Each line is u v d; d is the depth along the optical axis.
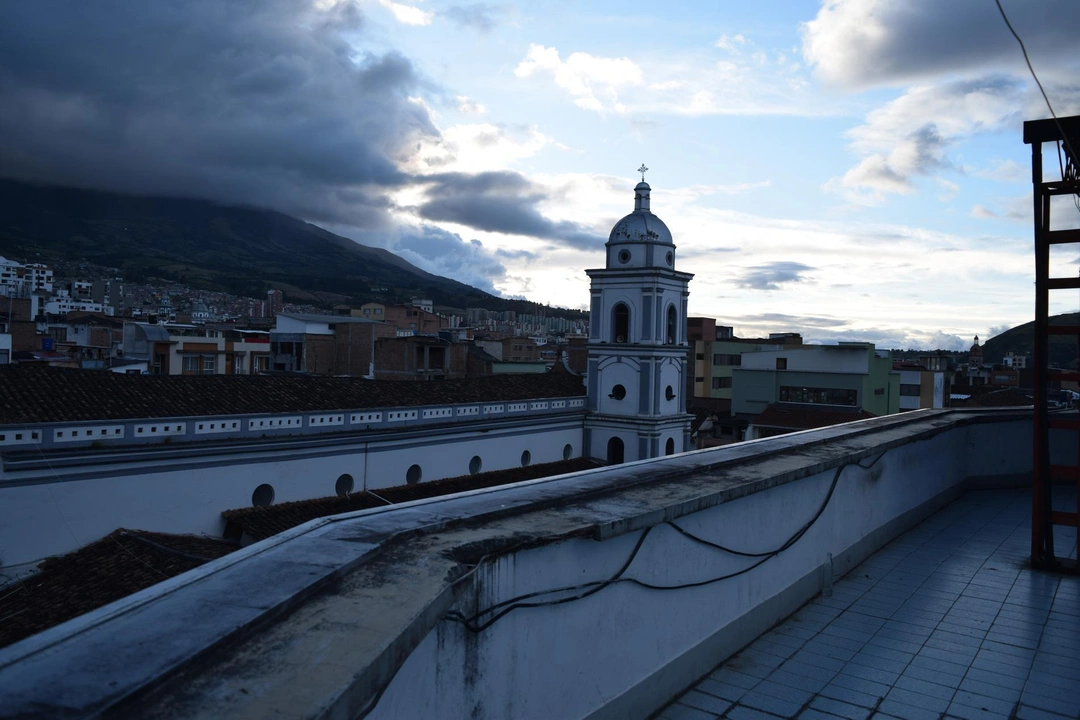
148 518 19.47
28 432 17.09
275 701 2.87
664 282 38.28
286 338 61.94
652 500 6.61
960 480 15.20
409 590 4.05
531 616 5.19
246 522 20.80
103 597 14.73
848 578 9.96
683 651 6.82
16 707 2.59
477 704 4.73
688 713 6.41
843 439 11.27
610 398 38.78
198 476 20.66
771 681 6.99
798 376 59.41
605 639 5.91
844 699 6.62
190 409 21.44
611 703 5.92
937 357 74.50
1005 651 7.62
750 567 7.89
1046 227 9.80
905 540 11.80
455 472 30.31
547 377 41.00
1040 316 10.16
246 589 3.86
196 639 3.24
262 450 22.30
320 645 3.37
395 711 3.96
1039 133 9.55
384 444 26.66
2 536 16.75
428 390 31.56
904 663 7.35
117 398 20.38
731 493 7.26
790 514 8.70
